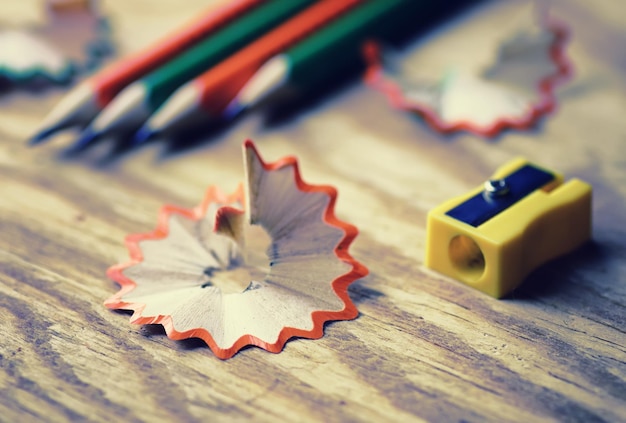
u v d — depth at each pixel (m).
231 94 0.29
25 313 0.24
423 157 0.28
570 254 0.25
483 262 0.25
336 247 0.25
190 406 0.22
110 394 0.23
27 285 0.25
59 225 0.26
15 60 0.31
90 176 0.28
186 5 0.33
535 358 0.23
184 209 0.26
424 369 0.23
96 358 0.23
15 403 0.22
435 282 0.25
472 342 0.23
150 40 0.32
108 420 0.22
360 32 0.31
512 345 0.23
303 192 0.25
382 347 0.23
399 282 0.25
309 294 0.24
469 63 0.31
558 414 0.22
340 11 0.31
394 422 0.22
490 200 0.25
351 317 0.24
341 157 0.28
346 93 0.30
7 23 0.32
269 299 0.24
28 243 0.26
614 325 0.24
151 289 0.24
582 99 0.30
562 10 0.33
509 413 0.22
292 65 0.29
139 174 0.28
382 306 0.24
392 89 0.30
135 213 0.27
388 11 0.31
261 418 0.22
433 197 0.27
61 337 0.24
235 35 0.31
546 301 0.24
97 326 0.24
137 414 0.22
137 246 0.25
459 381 0.23
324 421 0.22
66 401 0.22
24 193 0.27
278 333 0.23
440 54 0.31
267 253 0.24
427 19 0.33
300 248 0.25
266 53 0.30
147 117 0.29
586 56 0.31
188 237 0.25
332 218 0.25
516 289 0.25
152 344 0.23
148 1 0.34
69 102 0.29
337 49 0.30
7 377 0.23
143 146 0.29
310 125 0.29
